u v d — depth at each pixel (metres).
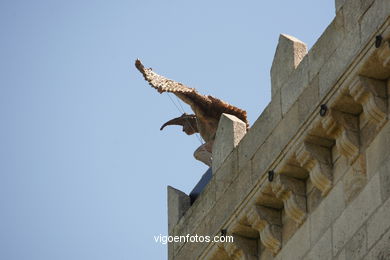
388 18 32.16
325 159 33.66
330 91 33.28
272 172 34.69
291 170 34.38
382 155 32.16
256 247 35.66
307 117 33.84
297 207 34.12
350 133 32.97
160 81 38.69
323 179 33.50
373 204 32.03
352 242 32.31
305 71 34.34
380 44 32.25
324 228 33.31
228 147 36.78
